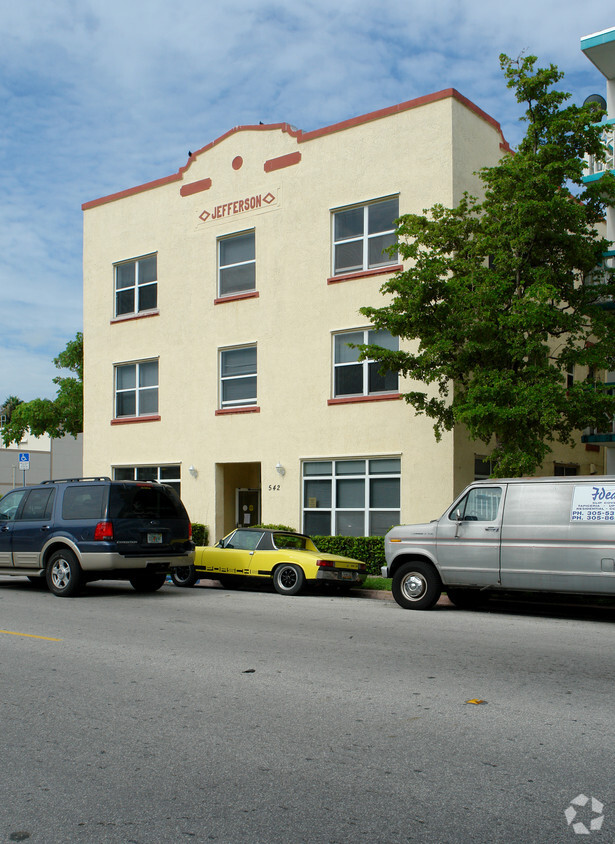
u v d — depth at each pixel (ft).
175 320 74.33
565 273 47.75
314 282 64.54
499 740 17.56
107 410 79.46
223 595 46.37
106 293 80.48
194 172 73.92
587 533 36.14
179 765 16.01
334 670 24.48
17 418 96.58
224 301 70.44
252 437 67.46
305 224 65.51
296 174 66.39
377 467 60.03
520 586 37.73
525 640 30.32
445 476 55.93
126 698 21.20
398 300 48.01
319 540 59.26
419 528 40.73
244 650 27.71
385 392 60.03
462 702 20.74
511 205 46.83
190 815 13.60
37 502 45.75
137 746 17.21
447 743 17.35
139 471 76.84
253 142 69.41
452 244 51.44
